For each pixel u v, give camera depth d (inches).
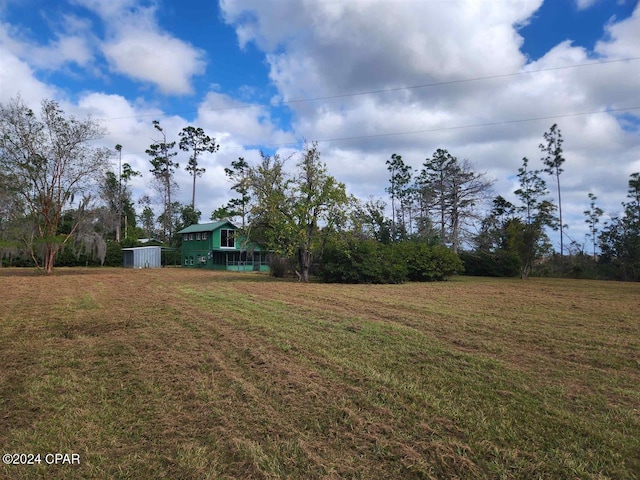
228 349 239.3
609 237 1488.7
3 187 1078.4
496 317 361.4
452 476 110.2
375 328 299.0
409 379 184.4
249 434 133.9
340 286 728.3
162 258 1957.4
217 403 159.0
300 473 111.9
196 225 1913.1
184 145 2412.6
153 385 180.5
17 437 133.3
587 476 108.8
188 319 339.6
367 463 116.7
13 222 1125.1
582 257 1577.3
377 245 889.5
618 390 171.5
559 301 513.3
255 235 941.8
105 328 305.9
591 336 279.6
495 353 232.8
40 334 286.8
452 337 272.5
